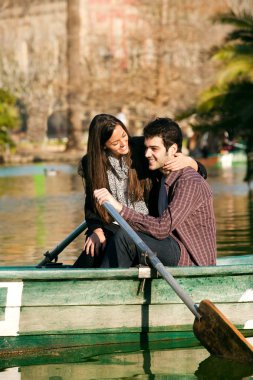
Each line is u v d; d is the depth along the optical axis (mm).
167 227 6133
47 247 10898
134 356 5848
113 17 38312
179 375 5422
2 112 38750
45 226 13453
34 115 50500
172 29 34625
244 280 6195
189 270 5980
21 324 5910
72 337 6000
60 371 5551
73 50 38125
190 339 6168
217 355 5758
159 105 34500
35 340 5945
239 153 31234
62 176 27859
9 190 22078
